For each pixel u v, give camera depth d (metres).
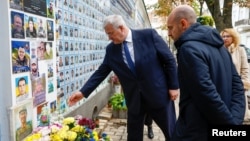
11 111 2.00
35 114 2.35
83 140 2.25
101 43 5.34
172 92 2.91
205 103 1.74
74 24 3.61
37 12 2.36
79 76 3.89
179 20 1.96
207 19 2.41
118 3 7.25
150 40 2.84
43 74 2.50
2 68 1.97
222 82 1.88
